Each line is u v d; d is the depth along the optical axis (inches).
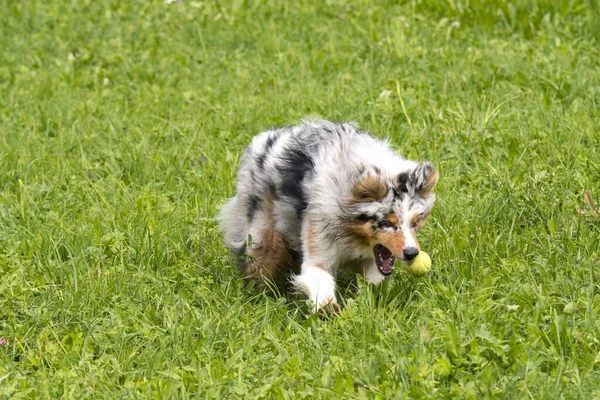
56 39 758.5
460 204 438.3
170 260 420.2
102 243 425.1
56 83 666.8
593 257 386.9
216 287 391.9
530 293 361.4
